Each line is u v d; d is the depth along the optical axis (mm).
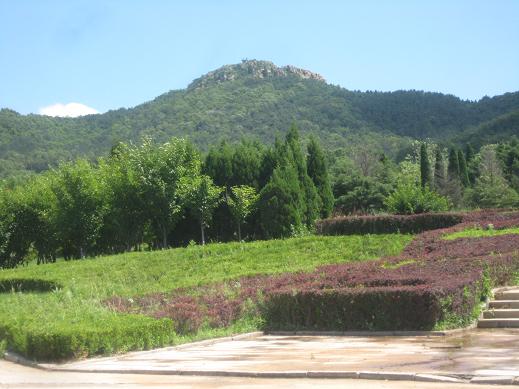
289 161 36406
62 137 125812
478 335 11602
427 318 12430
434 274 14461
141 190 35875
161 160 36094
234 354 11289
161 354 12141
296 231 33469
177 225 39094
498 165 61219
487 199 47969
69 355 11812
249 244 25719
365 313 13266
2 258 39938
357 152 73750
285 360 10070
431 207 31562
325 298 13805
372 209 45781
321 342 12289
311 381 8305
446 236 21844
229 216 38688
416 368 8500
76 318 13867
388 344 11320
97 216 37281
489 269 14750
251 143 46531
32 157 107688
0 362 12812
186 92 163125
